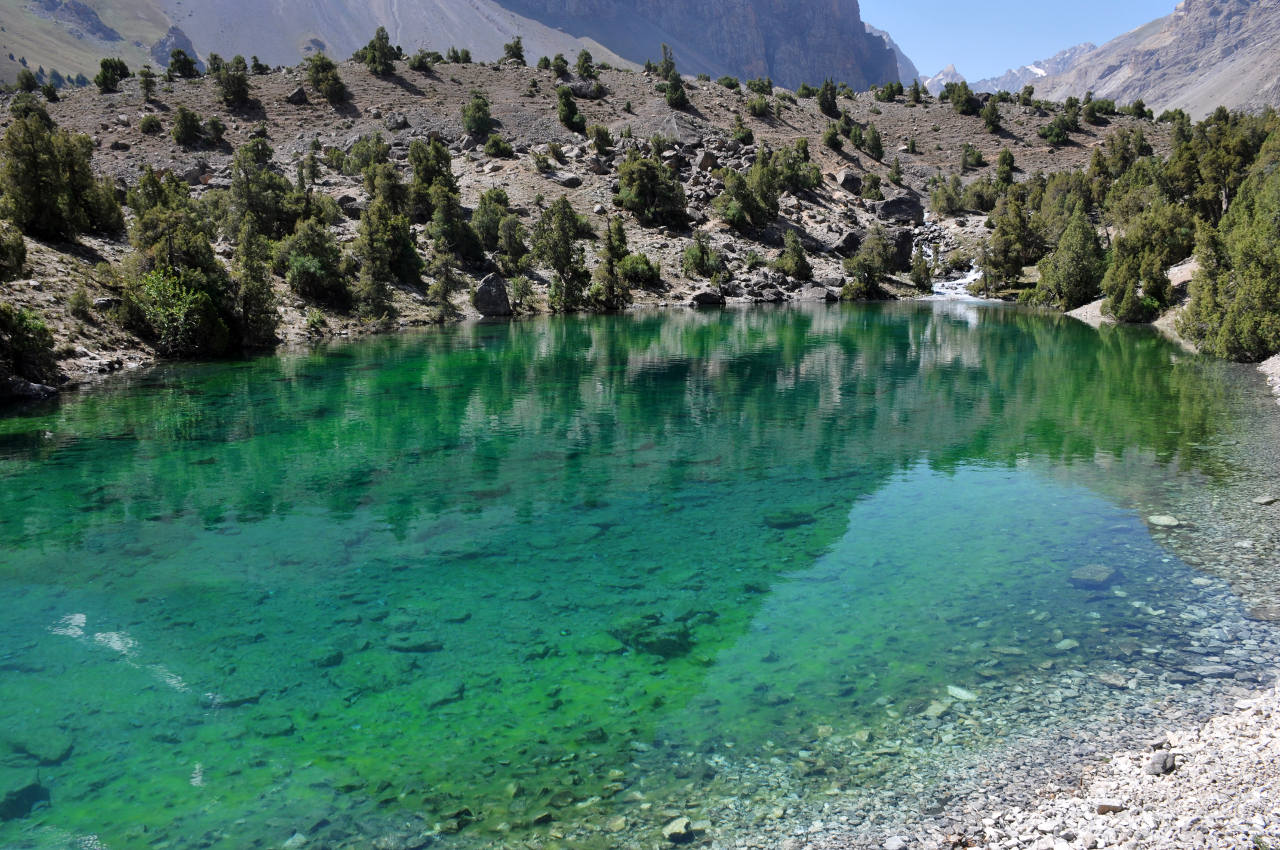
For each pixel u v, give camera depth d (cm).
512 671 1174
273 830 823
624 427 3022
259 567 1619
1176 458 2358
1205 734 933
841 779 886
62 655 1241
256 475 2345
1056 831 771
